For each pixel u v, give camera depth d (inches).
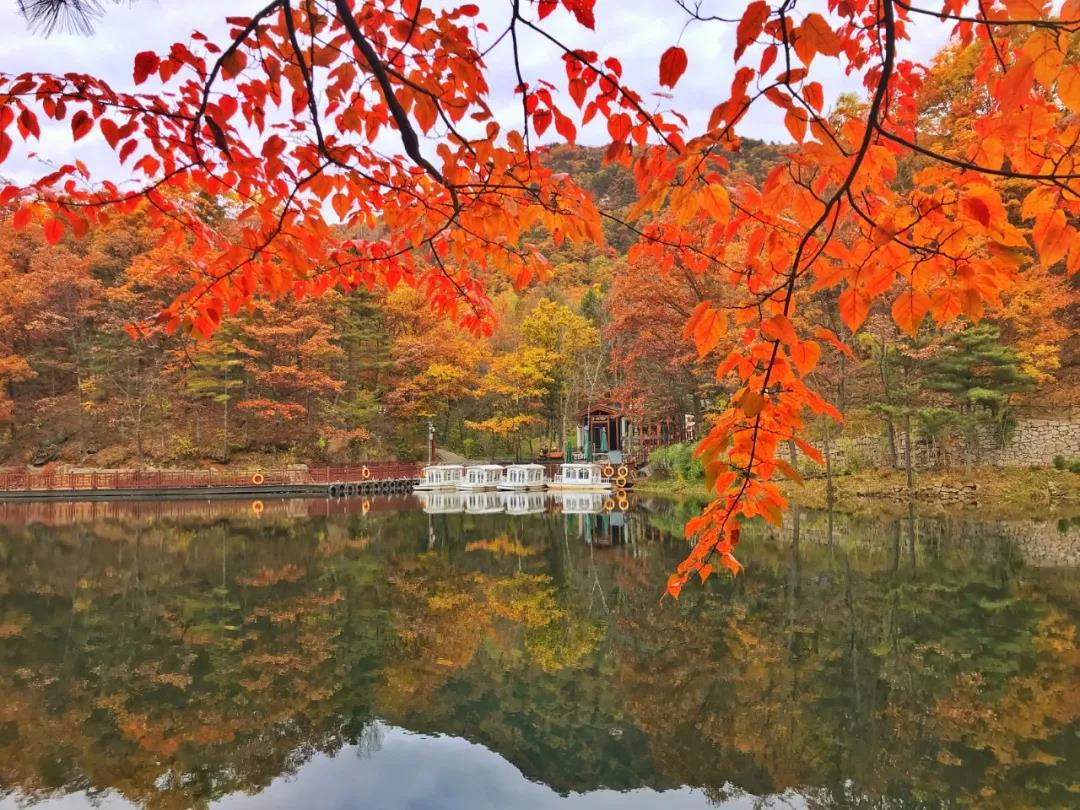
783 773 178.2
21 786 183.6
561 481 1197.1
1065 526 516.1
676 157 57.2
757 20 44.5
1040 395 767.7
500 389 1422.2
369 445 1439.5
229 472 1245.1
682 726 207.6
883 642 267.6
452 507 920.3
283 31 71.6
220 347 1230.9
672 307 885.8
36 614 356.8
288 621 337.1
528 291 2049.7
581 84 64.9
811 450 64.1
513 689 244.1
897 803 161.3
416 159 68.7
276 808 171.2
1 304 1261.1
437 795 174.7
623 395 1074.1
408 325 1478.8
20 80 63.4
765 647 269.0
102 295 1309.1
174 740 211.0
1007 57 54.2
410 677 259.3
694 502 856.3
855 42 66.1
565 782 180.2
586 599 366.0
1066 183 48.8
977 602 318.7
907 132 58.2
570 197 78.5
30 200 72.7
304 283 102.2
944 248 53.4
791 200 58.5
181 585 423.5
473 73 71.2
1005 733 191.6
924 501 676.1
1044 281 687.1
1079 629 276.8
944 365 683.4
